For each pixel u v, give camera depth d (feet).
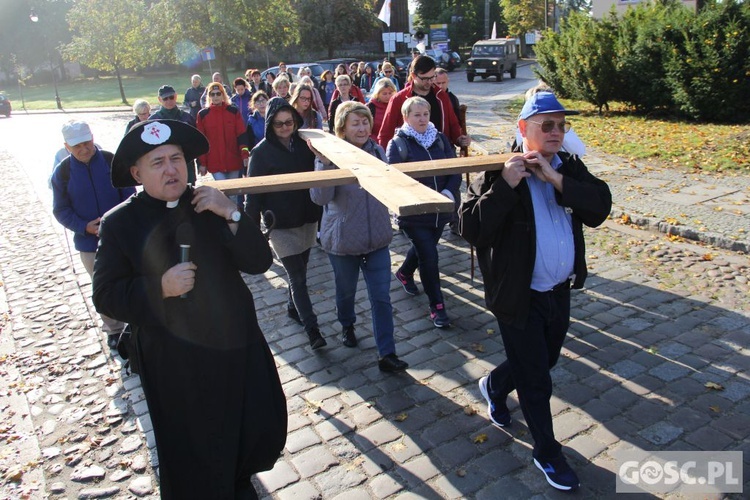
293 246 14.99
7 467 11.41
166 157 7.41
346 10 131.54
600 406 12.07
